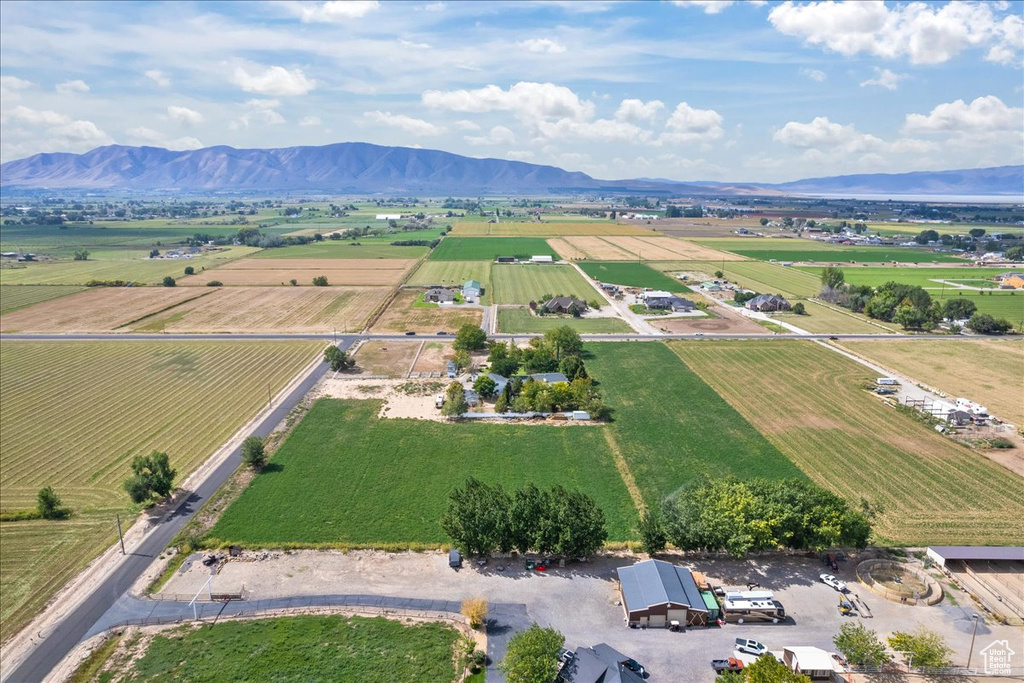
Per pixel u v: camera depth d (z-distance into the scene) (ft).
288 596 234.58
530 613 226.17
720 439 361.51
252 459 324.60
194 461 336.08
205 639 211.82
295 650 205.98
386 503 295.69
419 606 229.45
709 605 223.30
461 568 252.01
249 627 217.77
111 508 293.23
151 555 258.98
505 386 416.46
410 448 350.43
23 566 251.80
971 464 332.60
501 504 258.16
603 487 309.63
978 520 281.74
